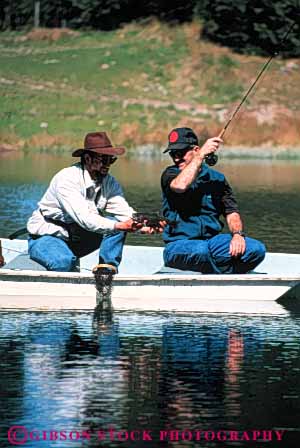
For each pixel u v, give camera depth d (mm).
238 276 19625
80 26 85938
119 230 19641
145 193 41625
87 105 72250
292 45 80500
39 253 20078
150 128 69125
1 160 58750
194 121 69875
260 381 14867
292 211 36156
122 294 19703
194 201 19906
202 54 79375
